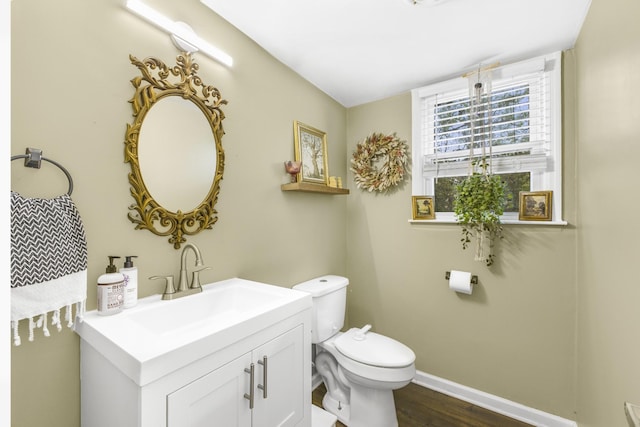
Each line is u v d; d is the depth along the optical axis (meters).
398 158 2.16
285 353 1.08
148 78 1.11
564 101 1.65
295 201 1.90
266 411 0.99
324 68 1.89
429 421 1.71
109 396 0.79
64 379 0.91
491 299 1.85
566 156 1.64
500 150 1.88
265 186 1.67
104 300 0.93
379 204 2.32
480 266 1.89
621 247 0.97
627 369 0.92
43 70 0.86
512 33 1.52
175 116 1.20
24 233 0.77
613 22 1.01
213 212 1.36
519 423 1.70
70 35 0.92
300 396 1.16
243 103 1.53
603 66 1.12
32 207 0.79
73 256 0.86
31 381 0.85
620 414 0.98
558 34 1.53
